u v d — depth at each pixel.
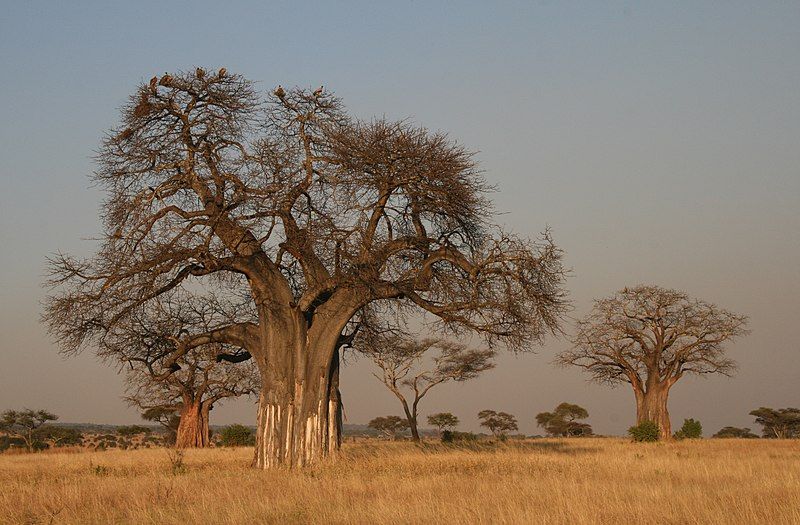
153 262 17.33
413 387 43.44
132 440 68.19
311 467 17.58
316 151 20.05
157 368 21.41
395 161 18.00
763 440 43.66
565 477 14.16
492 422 73.31
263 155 18.83
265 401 18.56
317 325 18.69
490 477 14.20
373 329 21.56
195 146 18.83
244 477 14.97
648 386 46.81
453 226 18.92
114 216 18.41
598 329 47.16
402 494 11.66
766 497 10.97
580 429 72.00
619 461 17.81
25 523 9.80
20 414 58.19
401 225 19.12
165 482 13.88
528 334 18.70
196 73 18.64
